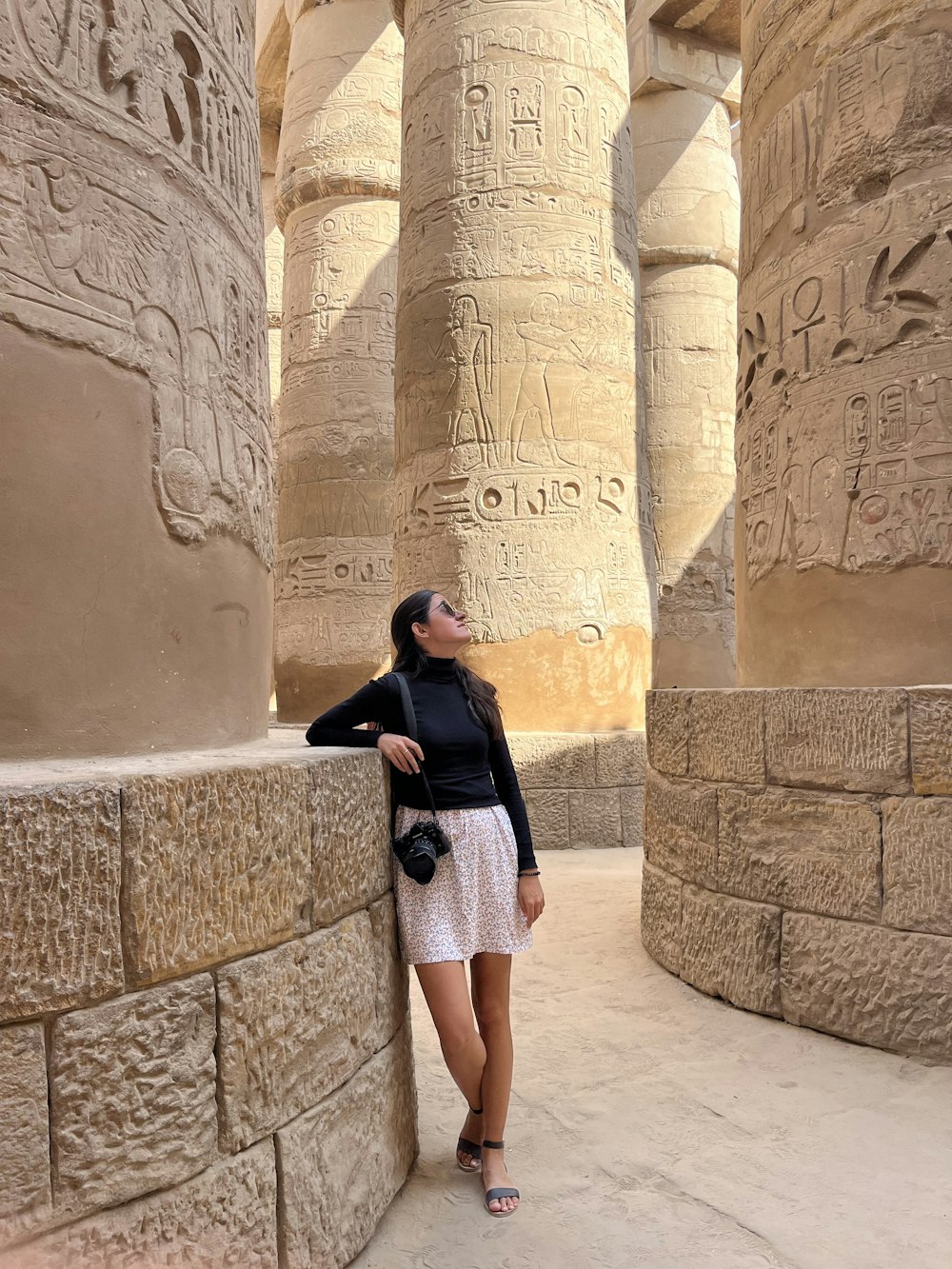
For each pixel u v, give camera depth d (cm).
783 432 502
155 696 273
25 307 239
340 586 1312
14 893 179
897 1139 322
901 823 388
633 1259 258
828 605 467
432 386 929
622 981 484
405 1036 302
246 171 346
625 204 979
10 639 235
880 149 464
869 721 399
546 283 910
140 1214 196
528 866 296
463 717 294
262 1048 225
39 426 242
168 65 293
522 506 897
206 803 213
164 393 279
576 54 943
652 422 1405
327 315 1359
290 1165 231
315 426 1341
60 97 252
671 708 502
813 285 488
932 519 432
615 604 912
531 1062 388
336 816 257
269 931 230
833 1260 257
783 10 530
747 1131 329
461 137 931
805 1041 401
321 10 1401
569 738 871
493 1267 254
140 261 273
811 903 416
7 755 233
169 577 280
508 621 892
